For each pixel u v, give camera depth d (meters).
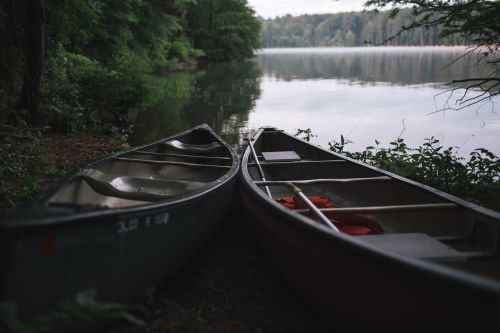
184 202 3.38
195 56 42.84
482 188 5.51
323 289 2.92
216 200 4.10
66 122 9.16
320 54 88.69
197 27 49.31
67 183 3.60
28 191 4.96
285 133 6.94
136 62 23.09
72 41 18.91
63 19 10.15
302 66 43.41
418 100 15.70
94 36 20.61
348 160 5.07
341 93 18.80
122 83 11.92
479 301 2.00
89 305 2.21
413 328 2.35
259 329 2.97
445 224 3.61
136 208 2.84
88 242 2.51
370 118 12.26
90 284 2.57
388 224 4.27
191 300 3.33
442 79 24.81
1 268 2.22
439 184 5.80
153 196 3.82
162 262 3.22
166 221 3.17
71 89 10.62
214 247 4.36
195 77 27.89
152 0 28.02
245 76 29.39
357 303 2.63
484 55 5.79
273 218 3.45
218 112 13.68
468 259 2.79
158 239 3.10
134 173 5.25
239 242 4.50
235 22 52.19
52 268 2.37
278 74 31.72
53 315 2.23
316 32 195.25
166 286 3.50
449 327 2.18
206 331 2.92
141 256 2.94
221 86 22.16
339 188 5.23
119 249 2.72
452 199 3.56
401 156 7.07
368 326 2.64
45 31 10.09
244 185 4.39
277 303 3.32
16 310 2.27
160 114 13.18
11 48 9.30
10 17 9.01
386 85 22.06
